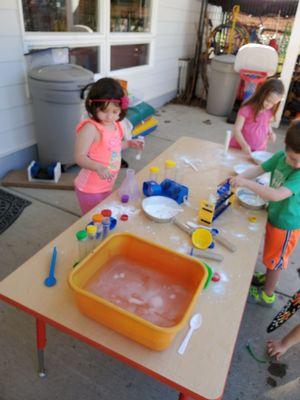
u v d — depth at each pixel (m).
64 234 1.28
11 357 1.52
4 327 1.66
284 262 1.69
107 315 0.88
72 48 3.42
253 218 1.49
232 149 2.24
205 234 1.31
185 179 1.79
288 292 2.06
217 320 0.97
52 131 2.86
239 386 1.50
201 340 0.91
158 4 4.65
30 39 2.87
